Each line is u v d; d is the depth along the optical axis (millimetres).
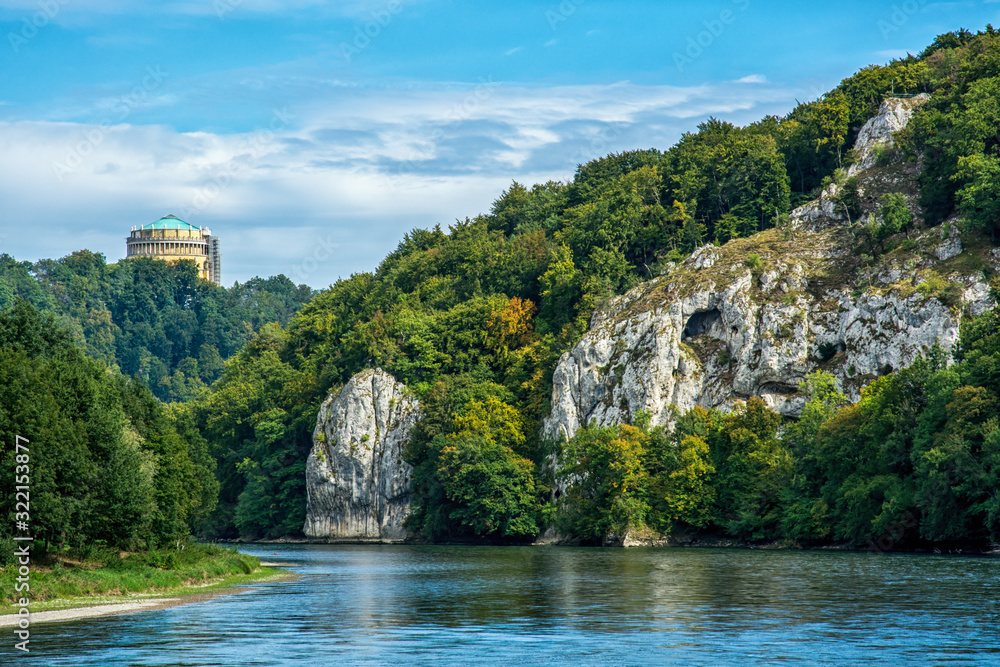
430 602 60625
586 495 141500
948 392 104875
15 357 72875
